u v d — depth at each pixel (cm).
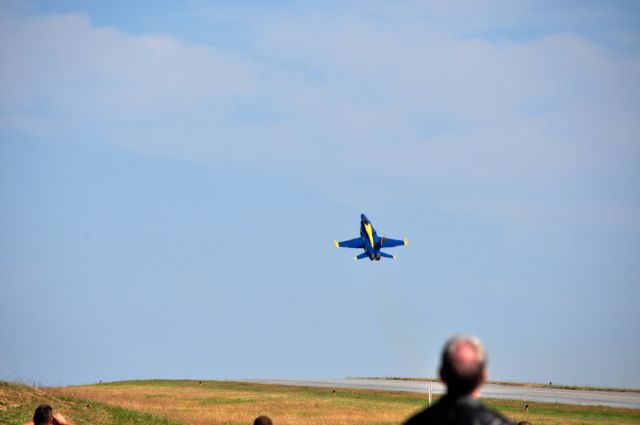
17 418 13738
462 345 2117
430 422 2095
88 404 16562
